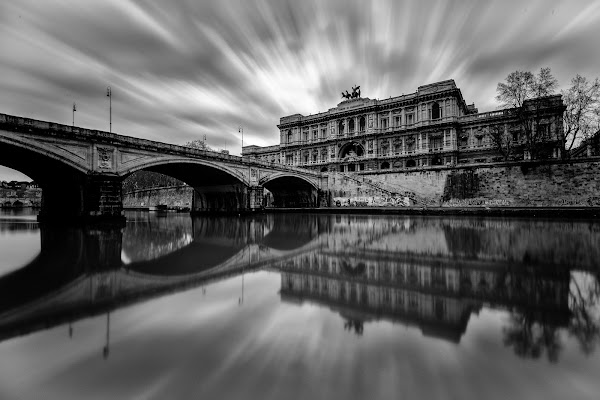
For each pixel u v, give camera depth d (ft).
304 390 13.39
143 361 16.06
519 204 144.25
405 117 257.14
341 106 291.99
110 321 21.22
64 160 85.10
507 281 29.99
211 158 128.26
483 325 20.15
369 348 17.13
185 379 14.37
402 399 12.72
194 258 43.06
